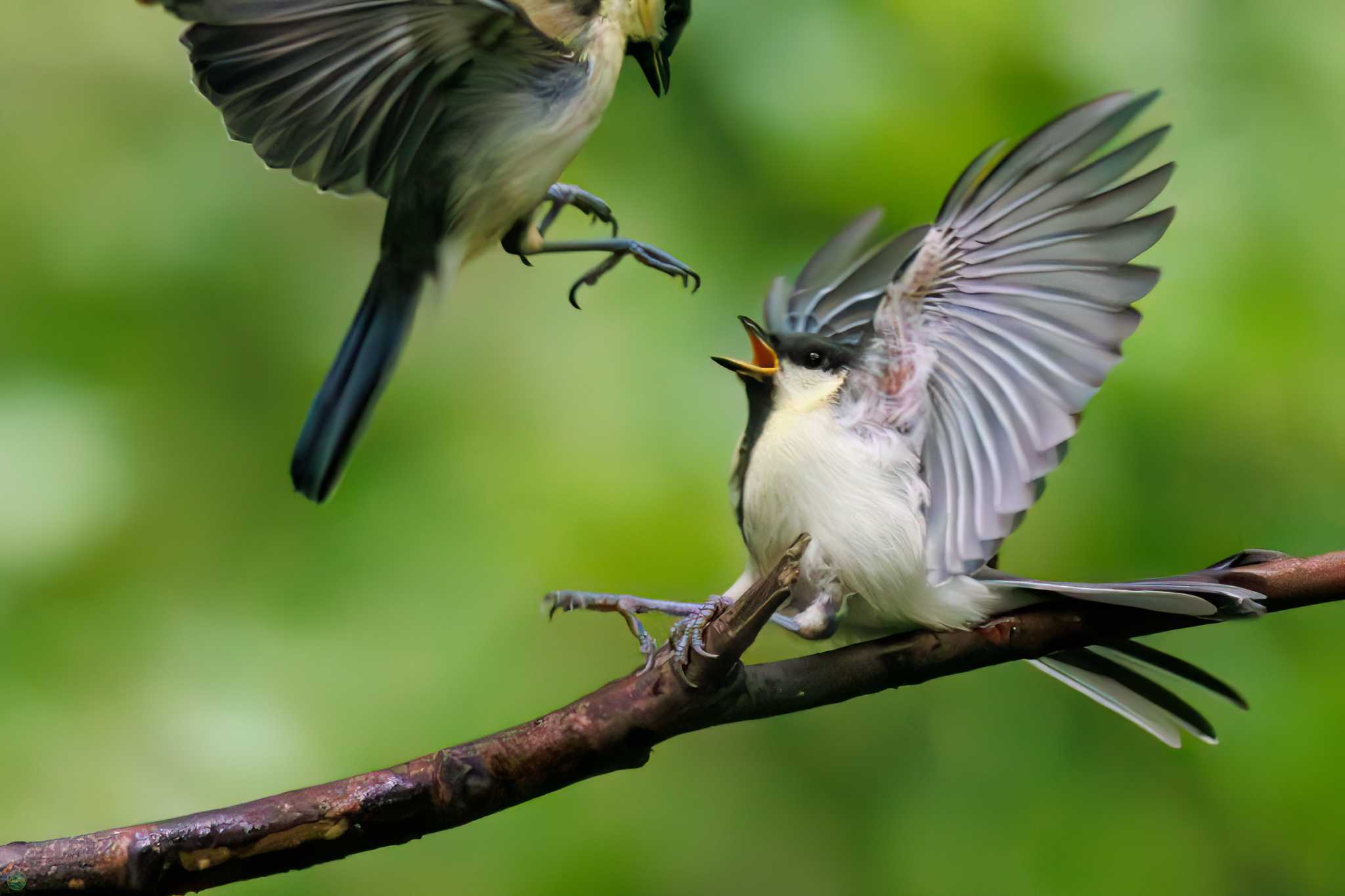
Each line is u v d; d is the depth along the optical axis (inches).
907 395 127.2
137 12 134.7
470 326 133.8
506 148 124.3
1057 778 133.0
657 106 133.7
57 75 134.4
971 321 126.9
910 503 127.1
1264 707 132.4
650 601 127.4
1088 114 125.8
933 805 133.4
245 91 124.0
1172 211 125.6
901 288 127.0
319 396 124.6
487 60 124.0
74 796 130.6
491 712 132.0
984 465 126.7
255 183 134.2
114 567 132.3
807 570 127.4
